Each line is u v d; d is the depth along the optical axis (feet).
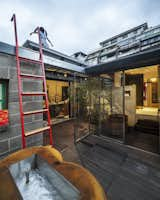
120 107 17.51
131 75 22.49
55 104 23.22
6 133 7.03
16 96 7.48
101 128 15.76
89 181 2.82
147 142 11.99
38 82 8.84
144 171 7.63
